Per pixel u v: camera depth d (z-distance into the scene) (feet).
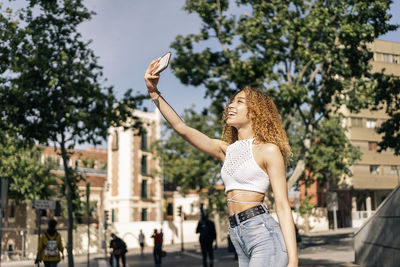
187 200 201.98
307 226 167.43
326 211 190.39
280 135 8.05
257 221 7.68
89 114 55.52
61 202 139.64
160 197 193.47
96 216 176.76
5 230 132.57
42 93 53.98
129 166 180.04
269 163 7.61
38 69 52.85
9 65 52.75
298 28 64.85
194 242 176.86
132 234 159.33
